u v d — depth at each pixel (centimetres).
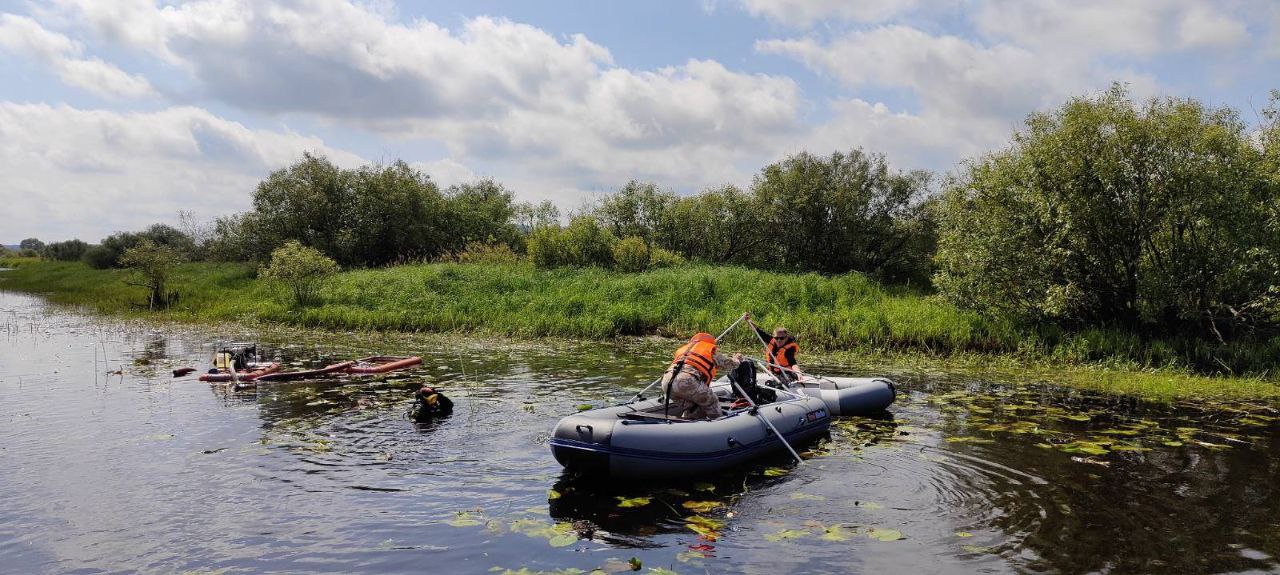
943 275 1517
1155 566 441
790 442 715
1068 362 1268
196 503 547
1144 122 1259
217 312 2072
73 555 459
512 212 3712
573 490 582
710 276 2019
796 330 1557
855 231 2522
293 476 610
